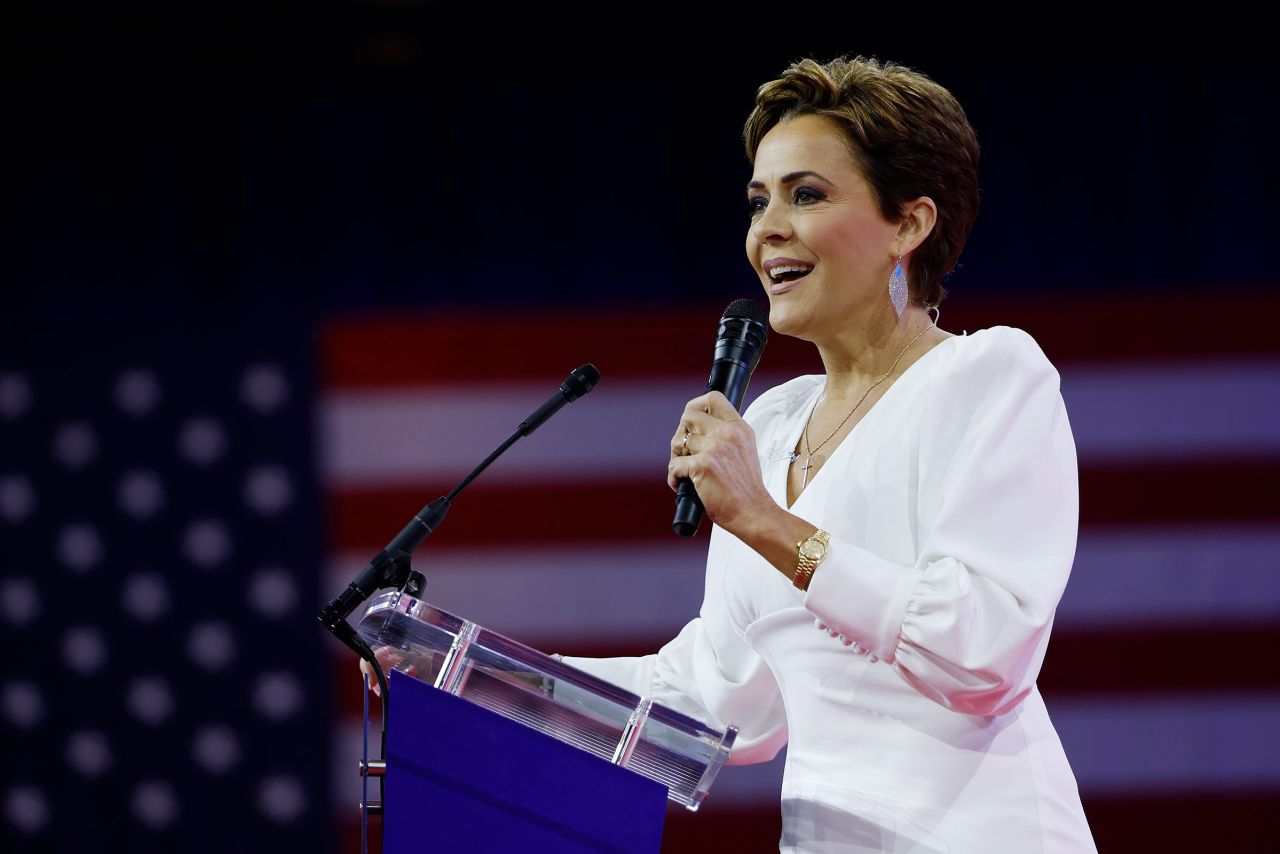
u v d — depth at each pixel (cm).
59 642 1880
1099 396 1788
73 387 1891
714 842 1777
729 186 1866
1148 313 1794
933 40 1853
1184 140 1830
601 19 1866
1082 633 1770
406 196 1892
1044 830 634
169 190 1911
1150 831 1750
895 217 690
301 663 1862
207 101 1912
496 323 1861
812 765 669
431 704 561
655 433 1831
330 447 1864
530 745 559
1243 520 1759
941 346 688
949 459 649
